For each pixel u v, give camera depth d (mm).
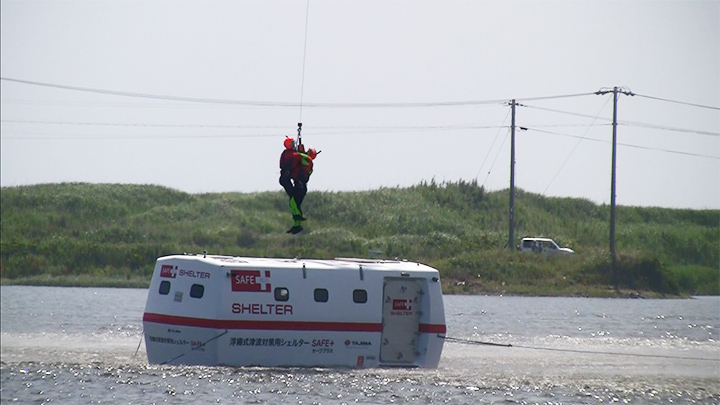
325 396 89375
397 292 103000
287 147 99438
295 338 98562
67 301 185250
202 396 88125
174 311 98312
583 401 93562
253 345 97688
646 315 188250
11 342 122312
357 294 100812
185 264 98875
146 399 87000
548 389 98438
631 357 124438
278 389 90938
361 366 101250
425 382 97812
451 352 124375
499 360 117500
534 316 179000
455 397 92250
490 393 95062
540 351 127812
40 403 85562
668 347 136125
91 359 107125
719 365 118250
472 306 199625
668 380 106625
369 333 100875
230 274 97062
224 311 96312
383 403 88125
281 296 98250
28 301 183000
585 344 137625
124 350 115500
